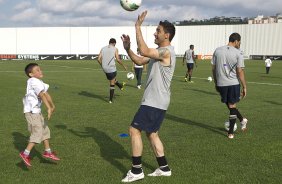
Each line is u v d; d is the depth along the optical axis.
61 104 12.30
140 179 5.25
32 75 5.82
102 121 9.45
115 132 8.24
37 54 69.38
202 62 51.44
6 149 6.86
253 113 10.66
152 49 4.89
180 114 10.51
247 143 7.30
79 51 69.94
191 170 5.67
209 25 68.25
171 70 5.12
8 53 69.12
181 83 20.11
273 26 61.69
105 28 69.31
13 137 7.76
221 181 5.21
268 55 62.53
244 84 7.75
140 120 5.13
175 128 8.70
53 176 5.42
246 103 12.59
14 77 23.61
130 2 5.31
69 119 9.71
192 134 8.10
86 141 7.43
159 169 5.43
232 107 7.82
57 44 69.56
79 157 6.36
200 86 18.48
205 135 8.00
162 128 8.70
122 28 68.88
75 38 69.69
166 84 5.14
